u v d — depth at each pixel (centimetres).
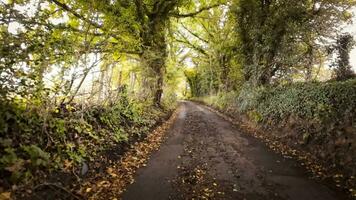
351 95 754
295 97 1076
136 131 1035
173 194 538
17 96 498
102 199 491
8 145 418
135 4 1352
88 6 823
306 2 1472
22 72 470
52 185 446
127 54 1295
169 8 1627
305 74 1620
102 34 914
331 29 1639
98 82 799
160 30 1680
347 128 721
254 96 1600
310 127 902
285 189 566
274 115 1242
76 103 743
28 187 408
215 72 3612
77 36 743
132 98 1302
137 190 555
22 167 418
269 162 771
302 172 682
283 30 1527
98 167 605
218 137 1177
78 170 535
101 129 773
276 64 1614
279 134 1111
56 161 498
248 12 1823
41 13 522
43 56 502
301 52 1611
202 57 3516
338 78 1283
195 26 3044
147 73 1519
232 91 2466
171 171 688
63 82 586
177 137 1190
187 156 845
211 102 3550
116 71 1332
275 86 1512
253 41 1778
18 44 450
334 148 739
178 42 3111
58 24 578
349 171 641
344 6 1597
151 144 1023
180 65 2883
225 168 714
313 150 830
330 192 549
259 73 1677
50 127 552
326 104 856
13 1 471
